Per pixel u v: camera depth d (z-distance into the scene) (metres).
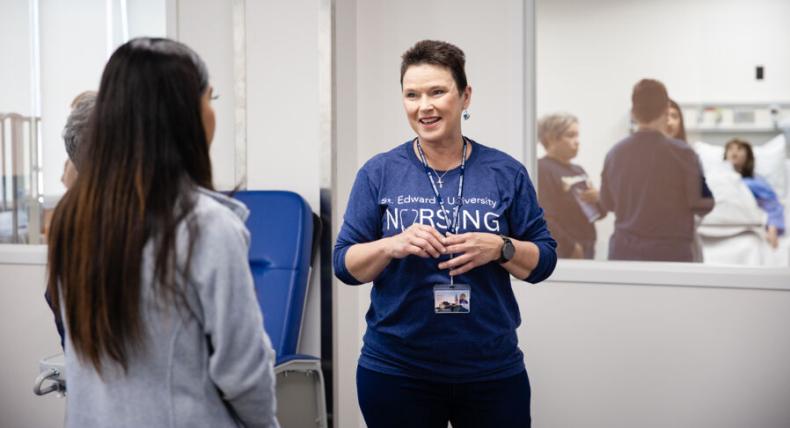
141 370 1.18
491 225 1.81
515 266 1.80
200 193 1.21
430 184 1.84
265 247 2.67
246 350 1.20
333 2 2.89
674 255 4.00
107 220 1.14
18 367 3.32
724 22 5.44
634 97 4.32
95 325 1.15
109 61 1.21
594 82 5.48
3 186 3.61
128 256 1.14
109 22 3.51
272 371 1.28
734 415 2.84
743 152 5.32
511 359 1.85
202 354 1.20
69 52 3.57
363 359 1.90
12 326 3.33
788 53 5.42
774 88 5.46
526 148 3.02
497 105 3.02
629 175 4.05
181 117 1.19
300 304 2.66
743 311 2.81
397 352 1.83
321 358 2.90
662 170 3.99
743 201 4.97
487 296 1.80
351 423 3.11
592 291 2.94
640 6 5.44
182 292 1.16
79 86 3.57
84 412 1.24
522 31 2.98
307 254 2.71
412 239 1.69
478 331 1.79
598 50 5.48
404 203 1.84
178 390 1.18
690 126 5.55
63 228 1.19
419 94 1.79
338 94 2.96
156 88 1.17
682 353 2.87
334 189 2.91
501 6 3.00
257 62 2.98
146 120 1.17
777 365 2.79
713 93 5.50
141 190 1.14
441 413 1.86
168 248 1.14
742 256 4.91
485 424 1.84
